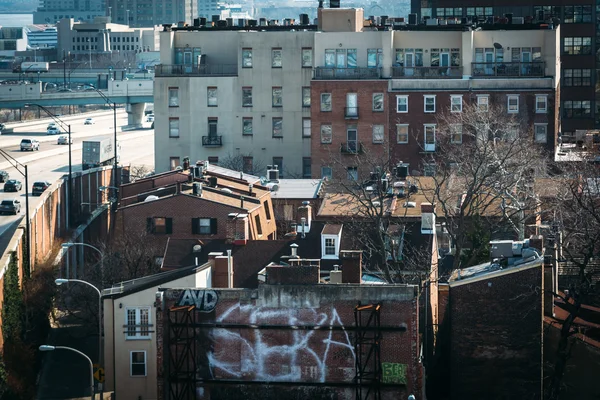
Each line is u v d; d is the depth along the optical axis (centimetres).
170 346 9931
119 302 11206
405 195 15812
